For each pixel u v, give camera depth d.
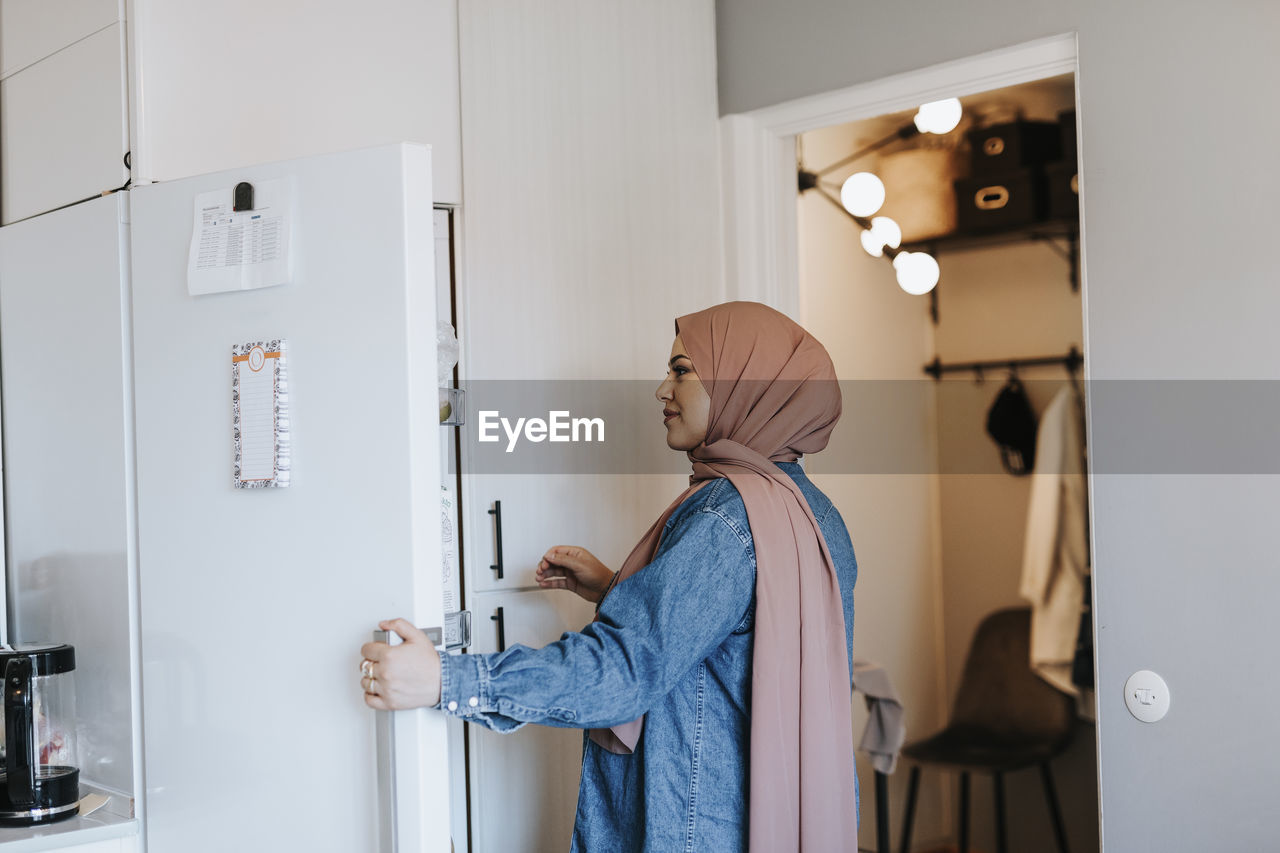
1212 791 2.02
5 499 2.17
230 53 2.12
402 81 2.34
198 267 1.74
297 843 1.65
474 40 2.44
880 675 3.37
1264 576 1.97
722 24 2.87
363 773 1.59
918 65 2.47
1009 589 3.98
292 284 1.66
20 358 2.12
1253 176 1.99
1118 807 2.12
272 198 1.68
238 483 1.70
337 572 1.62
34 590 2.10
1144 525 2.10
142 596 1.84
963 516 4.10
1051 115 3.52
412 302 1.57
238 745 1.71
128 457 1.89
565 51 2.58
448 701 1.47
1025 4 2.29
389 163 1.59
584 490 2.58
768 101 2.76
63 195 2.18
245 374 1.70
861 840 3.92
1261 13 1.99
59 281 2.02
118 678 1.90
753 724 1.61
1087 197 2.18
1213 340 2.03
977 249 4.03
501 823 2.41
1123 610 2.12
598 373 2.61
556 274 2.55
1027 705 3.91
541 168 2.54
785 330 1.86
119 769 1.89
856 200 3.08
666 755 1.65
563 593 2.54
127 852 1.83
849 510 3.87
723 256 2.86
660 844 1.62
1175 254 2.07
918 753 3.90
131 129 2.03
